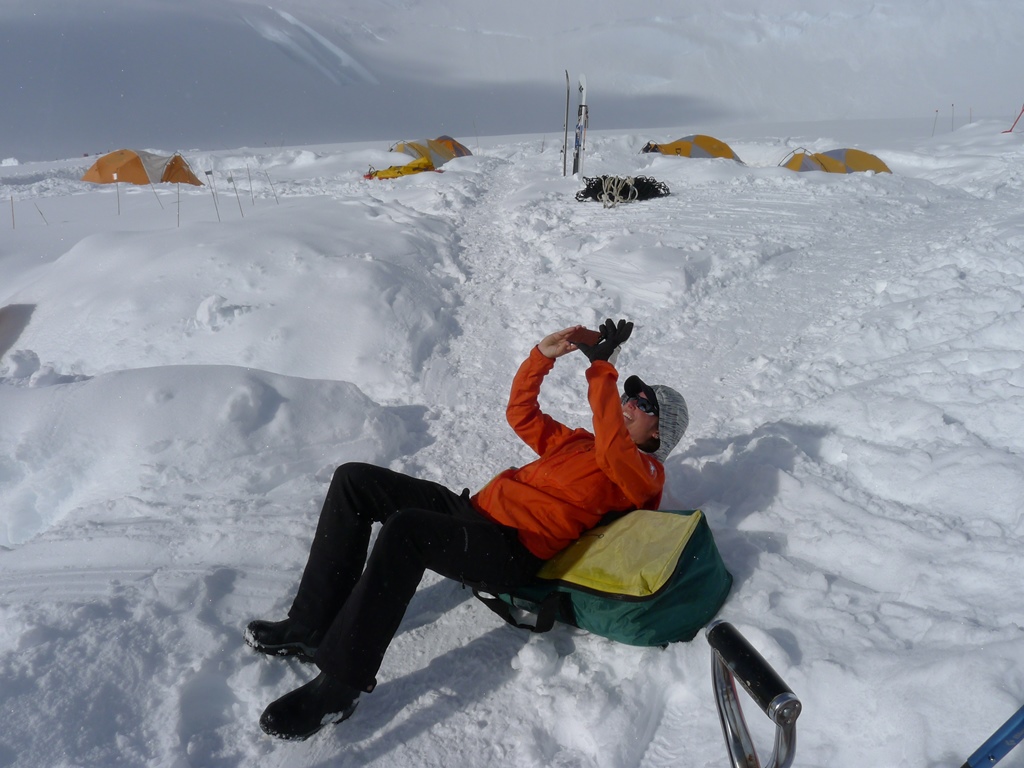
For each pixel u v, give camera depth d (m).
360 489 2.96
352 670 2.56
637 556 2.89
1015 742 1.77
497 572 2.88
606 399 3.03
